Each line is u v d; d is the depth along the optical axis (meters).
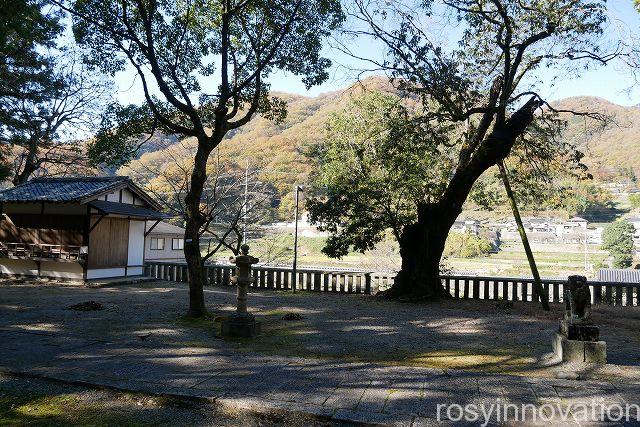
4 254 14.45
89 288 13.53
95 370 5.04
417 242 12.42
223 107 8.75
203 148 8.67
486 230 45.22
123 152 9.40
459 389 4.57
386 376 4.99
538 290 10.90
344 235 13.58
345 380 4.82
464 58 12.56
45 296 11.46
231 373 5.03
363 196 13.41
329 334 7.62
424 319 9.21
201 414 3.99
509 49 11.35
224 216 22.53
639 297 11.34
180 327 7.81
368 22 10.99
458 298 12.62
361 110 16.73
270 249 26.14
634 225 40.38
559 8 10.41
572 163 12.48
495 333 7.82
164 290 13.55
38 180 16.23
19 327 7.45
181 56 9.74
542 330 8.11
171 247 26.30
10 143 19.03
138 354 5.82
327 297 12.81
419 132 11.80
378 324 8.62
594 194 35.81
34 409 4.04
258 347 6.51
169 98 8.39
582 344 5.54
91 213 14.29
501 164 11.83
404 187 13.30
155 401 4.25
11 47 15.58
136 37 8.48
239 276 7.30
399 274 12.66
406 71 11.02
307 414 3.87
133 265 16.33
